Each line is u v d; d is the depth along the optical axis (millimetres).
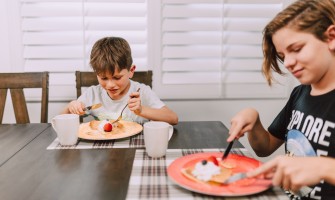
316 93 1014
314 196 911
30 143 1130
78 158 978
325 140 932
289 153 1056
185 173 809
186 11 1887
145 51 1944
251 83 1981
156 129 956
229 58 1971
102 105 1610
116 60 1409
